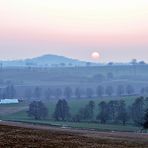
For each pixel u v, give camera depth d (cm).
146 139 7419
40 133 7075
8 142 5772
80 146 5816
